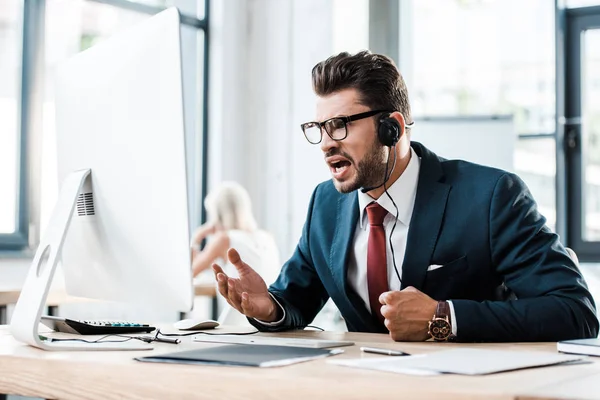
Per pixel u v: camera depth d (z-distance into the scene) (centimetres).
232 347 112
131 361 102
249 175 505
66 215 129
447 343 129
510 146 413
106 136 136
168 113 123
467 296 155
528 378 85
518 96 450
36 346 120
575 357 103
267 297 156
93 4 439
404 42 470
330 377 86
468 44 459
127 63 131
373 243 160
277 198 495
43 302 120
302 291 174
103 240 138
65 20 427
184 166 121
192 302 123
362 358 103
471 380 84
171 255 125
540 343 131
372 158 151
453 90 461
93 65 142
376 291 160
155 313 441
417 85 468
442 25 464
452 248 153
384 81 152
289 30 496
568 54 449
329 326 433
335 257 166
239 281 155
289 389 85
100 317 420
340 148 151
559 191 441
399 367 91
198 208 499
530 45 447
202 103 502
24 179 409
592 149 447
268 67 503
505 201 152
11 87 408
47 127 418
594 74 446
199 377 91
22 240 407
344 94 150
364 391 81
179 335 144
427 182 159
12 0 409
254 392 88
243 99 507
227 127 499
